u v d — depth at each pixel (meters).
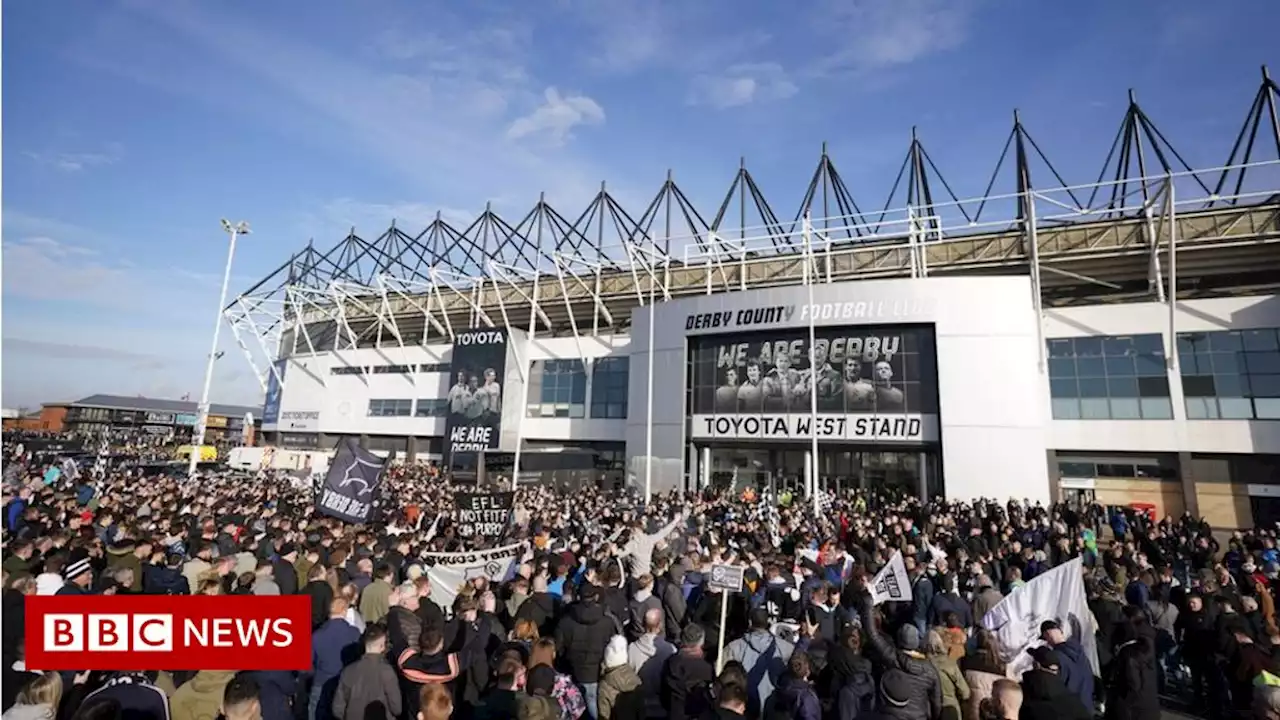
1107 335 35.72
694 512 24.81
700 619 9.69
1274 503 31.64
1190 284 40.84
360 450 16.59
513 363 53.97
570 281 57.03
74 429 116.81
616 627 7.74
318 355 67.69
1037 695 6.11
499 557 12.54
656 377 42.81
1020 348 34.47
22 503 15.11
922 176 48.44
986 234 42.84
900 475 36.53
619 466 49.50
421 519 18.27
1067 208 36.50
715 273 51.78
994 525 20.36
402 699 6.36
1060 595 8.80
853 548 15.19
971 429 34.16
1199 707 10.21
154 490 22.06
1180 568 16.66
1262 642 9.45
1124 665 7.74
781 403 38.44
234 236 42.97
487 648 7.64
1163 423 33.81
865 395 36.66
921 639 7.76
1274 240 35.19
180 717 5.85
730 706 5.43
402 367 62.12
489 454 38.22
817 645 7.73
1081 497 35.06
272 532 13.45
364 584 9.40
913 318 35.97
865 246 46.31
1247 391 32.69
